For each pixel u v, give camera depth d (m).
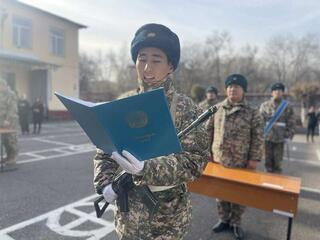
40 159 8.02
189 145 1.57
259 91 41.59
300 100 23.64
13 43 20.59
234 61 44.34
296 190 3.03
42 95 22.41
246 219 4.38
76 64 25.27
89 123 1.42
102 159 1.79
